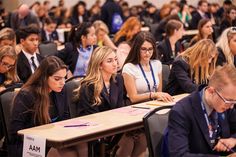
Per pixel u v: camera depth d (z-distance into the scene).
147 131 3.44
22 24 11.71
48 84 3.90
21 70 6.00
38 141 3.55
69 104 4.59
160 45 7.21
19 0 16.08
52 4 17.08
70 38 6.73
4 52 4.92
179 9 14.87
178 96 5.03
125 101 5.05
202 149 3.17
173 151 3.05
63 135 3.57
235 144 3.22
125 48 6.79
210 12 15.57
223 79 2.95
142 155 4.64
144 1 18.22
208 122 3.17
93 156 4.26
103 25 8.41
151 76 5.16
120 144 4.61
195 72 5.14
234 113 3.34
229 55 5.79
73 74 6.66
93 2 18.16
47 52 8.02
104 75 4.57
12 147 3.97
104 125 3.87
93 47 6.76
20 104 3.88
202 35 7.75
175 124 3.12
